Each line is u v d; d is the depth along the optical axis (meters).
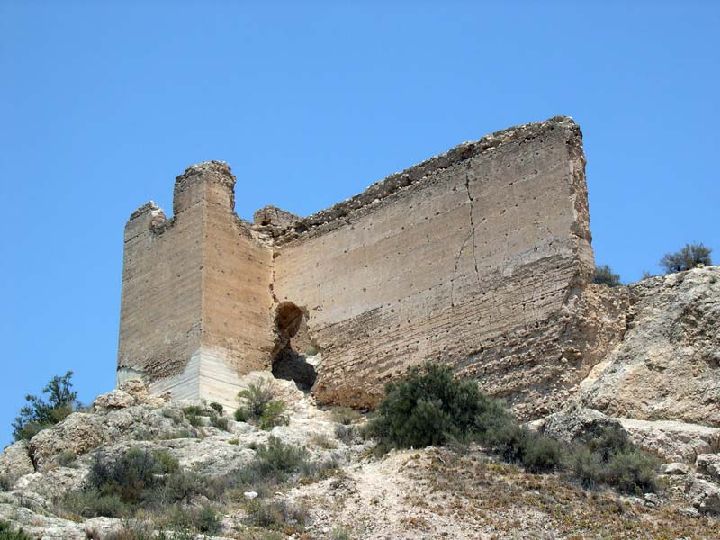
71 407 49.47
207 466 39.97
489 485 35.41
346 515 34.16
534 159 44.75
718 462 35.72
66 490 38.25
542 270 43.34
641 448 37.38
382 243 48.81
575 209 43.38
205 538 31.50
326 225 51.28
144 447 41.50
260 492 36.12
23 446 44.62
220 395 48.78
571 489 35.12
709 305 41.44
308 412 48.34
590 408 40.69
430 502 34.47
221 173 52.34
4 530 29.53
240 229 52.12
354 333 48.62
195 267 50.50
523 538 32.41
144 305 52.16
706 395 39.56
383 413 42.09
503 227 44.94
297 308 51.97
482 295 44.75
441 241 46.72
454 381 40.84
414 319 46.62
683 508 34.22
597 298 43.09
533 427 39.84
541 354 42.41
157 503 35.75
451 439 38.47
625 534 32.56
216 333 49.72
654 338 41.59
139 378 50.84
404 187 48.81
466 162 46.84
